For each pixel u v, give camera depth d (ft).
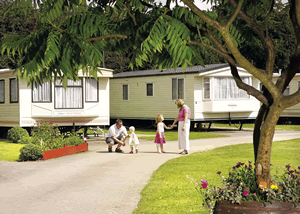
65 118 59.82
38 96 58.08
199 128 76.48
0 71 60.70
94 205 20.15
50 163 35.76
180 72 73.72
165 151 43.27
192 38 15.31
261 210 13.34
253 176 16.24
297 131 72.90
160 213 18.30
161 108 78.23
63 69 11.45
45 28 11.79
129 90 85.15
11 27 100.99
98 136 64.69
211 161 34.40
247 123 97.40
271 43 16.39
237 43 18.42
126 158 37.91
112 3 13.94
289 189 14.29
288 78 15.51
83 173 29.96
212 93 71.72
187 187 23.91
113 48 14.43
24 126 57.31
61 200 21.38
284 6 17.37
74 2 12.12
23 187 25.07
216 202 14.47
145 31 12.98
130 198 21.52
